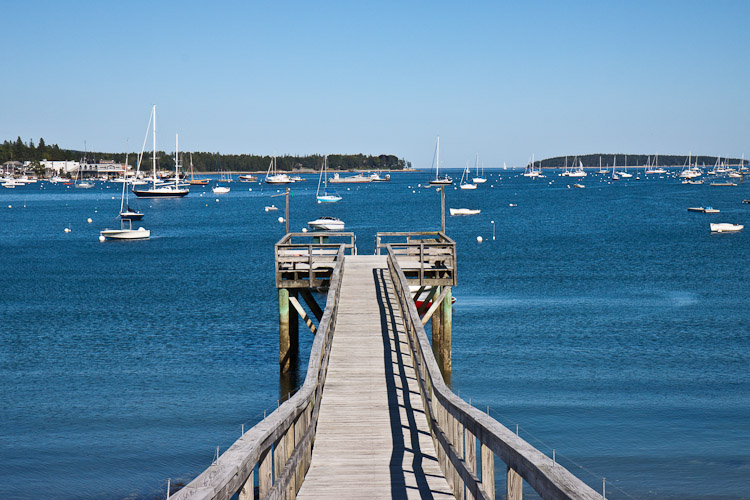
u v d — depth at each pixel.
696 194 144.50
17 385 20.11
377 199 141.62
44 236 72.62
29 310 31.80
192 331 27.12
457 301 32.59
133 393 19.33
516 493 4.19
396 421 9.56
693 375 20.59
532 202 124.38
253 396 19.05
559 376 20.47
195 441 15.88
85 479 13.94
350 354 13.04
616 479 13.66
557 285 37.28
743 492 13.03
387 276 20.20
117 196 155.50
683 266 44.75
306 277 20.44
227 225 85.06
